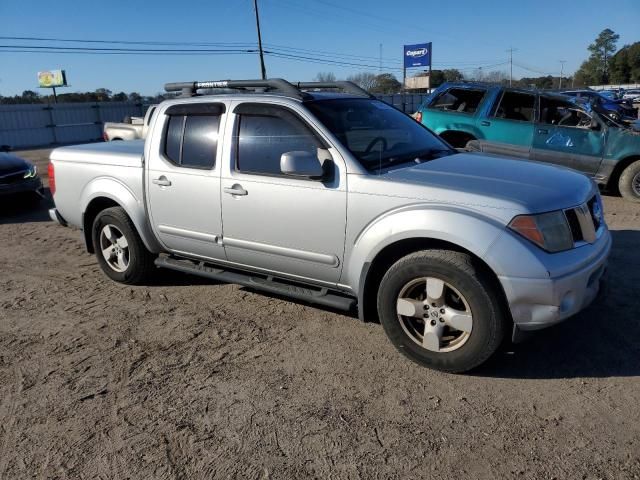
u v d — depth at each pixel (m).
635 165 8.51
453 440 2.96
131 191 5.10
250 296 5.12
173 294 5.26
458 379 3.56
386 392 3.45
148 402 3.44
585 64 103.00
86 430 3.18
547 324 3.29
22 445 3.08
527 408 3.21
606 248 3.70
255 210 4.23
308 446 2.96
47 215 9.42
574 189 3.65
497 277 3.27
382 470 2.76
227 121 4.43
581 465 2.72
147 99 34.38
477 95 9.88
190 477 2.77
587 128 8.84
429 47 48.62
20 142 28.98
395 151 4.22
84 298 5.28
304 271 4.17
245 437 3.06
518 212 3.27
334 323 4.46
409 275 3.56
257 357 3.96
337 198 3.83
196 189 4.57
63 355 4.12
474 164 4.07
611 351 3.80
